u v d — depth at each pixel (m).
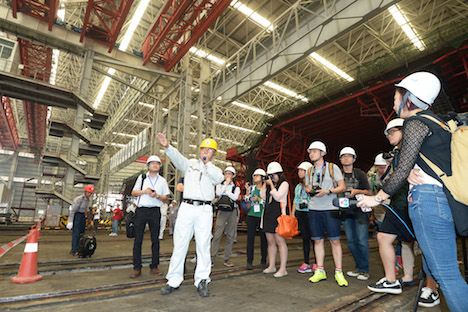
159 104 23.14
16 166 40.31
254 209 4.41
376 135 19.05
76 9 18.78
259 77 15.59
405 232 2.65
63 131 16.83
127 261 4.83
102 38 16.80
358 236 3.81
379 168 4.08
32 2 14.60
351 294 2.88
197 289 3.00
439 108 12.95
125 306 2.39
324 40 11.94
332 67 22.73
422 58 12.14
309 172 3.70
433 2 16.20
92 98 31.83
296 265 4.81
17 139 40.06
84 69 16.27
